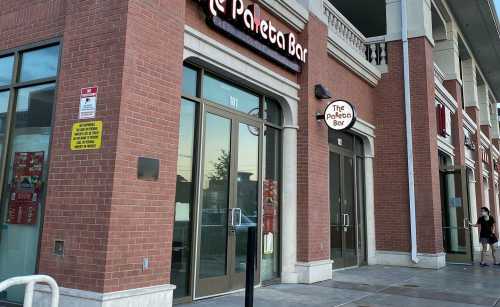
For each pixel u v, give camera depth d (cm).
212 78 734
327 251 927
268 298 695
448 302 707
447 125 1469
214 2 676
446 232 1391
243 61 750
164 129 561
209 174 703
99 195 499
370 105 1284
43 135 599
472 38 2003
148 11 554
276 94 852
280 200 876
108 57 528
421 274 1051
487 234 1284
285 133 891
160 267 541
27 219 587
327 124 910
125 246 500
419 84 1258
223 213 723
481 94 2559
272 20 853
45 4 633
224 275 713
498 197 2886
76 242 505
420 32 1276
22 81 639
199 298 660
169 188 562
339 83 1100
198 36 653
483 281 948
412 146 1237
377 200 1259
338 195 1098
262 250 816
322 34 981
